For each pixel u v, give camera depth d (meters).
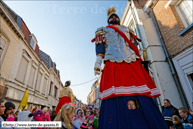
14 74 8.31
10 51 7.82
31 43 12.72
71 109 2.32
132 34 1.62
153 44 6.52
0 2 6.75
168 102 3.44
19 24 10.61
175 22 5.92
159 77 5.71
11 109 2.76
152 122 0.87
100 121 1.04
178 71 5.47
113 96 1.02
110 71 1.19
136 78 1.13
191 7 5.51
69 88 4.18
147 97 1.08
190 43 5.06
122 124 0.88
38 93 13.12
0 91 6.66
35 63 12.29
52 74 19.34
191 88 4.89
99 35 1.49
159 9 7.05
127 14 9.62
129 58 1.26
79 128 3.24
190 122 2.73
